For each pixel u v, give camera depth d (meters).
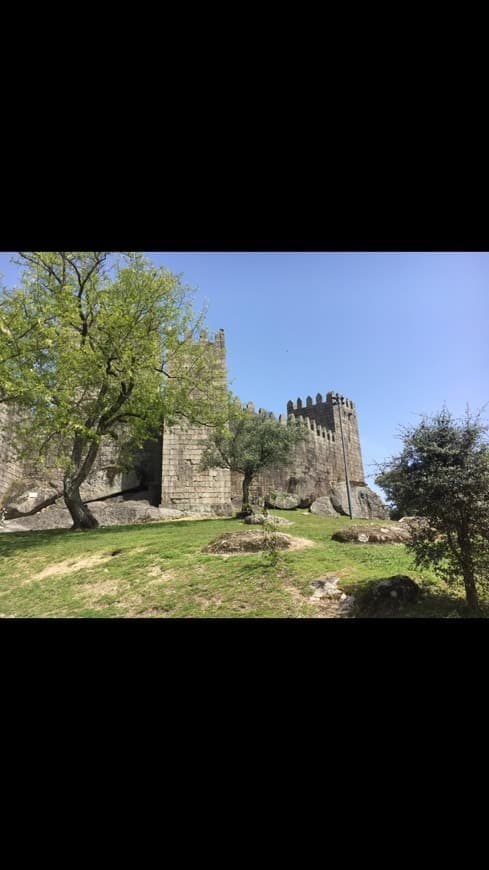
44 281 20.81
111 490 28.75
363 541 13.45
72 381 19.86
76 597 10.19
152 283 22.06
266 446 25.11
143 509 23.94
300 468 36.22
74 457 20.95
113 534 17.59
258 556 11.48
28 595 10.86
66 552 14.71
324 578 9.34
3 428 22.25
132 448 25.41
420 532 7.72
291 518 24.70
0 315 16.03
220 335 29.91
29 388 17.45
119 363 20.88
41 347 17.64
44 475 27.06
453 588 8.02
